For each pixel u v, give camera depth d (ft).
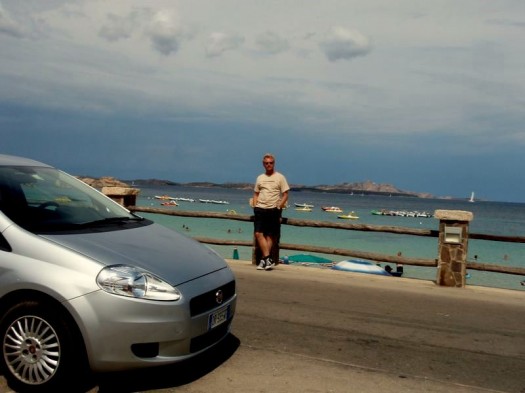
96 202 16.63
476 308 22.66
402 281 27.99
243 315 19.81
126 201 33.81
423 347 17.06
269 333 17.71
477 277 76.69
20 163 16.37
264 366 14.66
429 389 13.62
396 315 20.89
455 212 26.78
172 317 12.20
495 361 16.02
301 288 25.23
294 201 627.46
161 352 12.23
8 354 12.31
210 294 13.41
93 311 11.68
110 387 12.86
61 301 11.67
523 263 99.50
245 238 124.16
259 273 28.68
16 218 13.21
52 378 11.86
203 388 12.97
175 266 13.28
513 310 22.54
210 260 14.65
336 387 13.43
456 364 15.61
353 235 148.77
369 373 14.55
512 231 212.64
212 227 148.56
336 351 16.24
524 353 16.89
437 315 21.21
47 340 12.00
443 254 27.12
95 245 12.84
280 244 31.32
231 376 13.82
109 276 11.95
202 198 503.61
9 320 12.24
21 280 11.95
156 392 12.66
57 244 12.45
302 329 18.37
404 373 14.69
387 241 133.18
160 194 613.93
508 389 13.87
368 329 18.78
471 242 141.79
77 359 11.88
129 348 11.87
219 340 14.07
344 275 29.01
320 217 264.31
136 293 11.99
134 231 14.87
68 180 17.16
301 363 15.03
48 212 14.33
